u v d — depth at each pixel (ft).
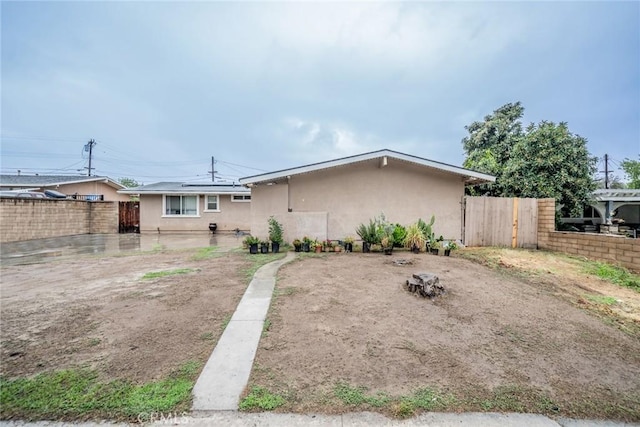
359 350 9.48
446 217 34.60
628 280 18.51
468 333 10.81
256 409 6.68
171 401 6.91
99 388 7.41
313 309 13.05
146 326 11.25
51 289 16.17
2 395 7.09
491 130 53.26
